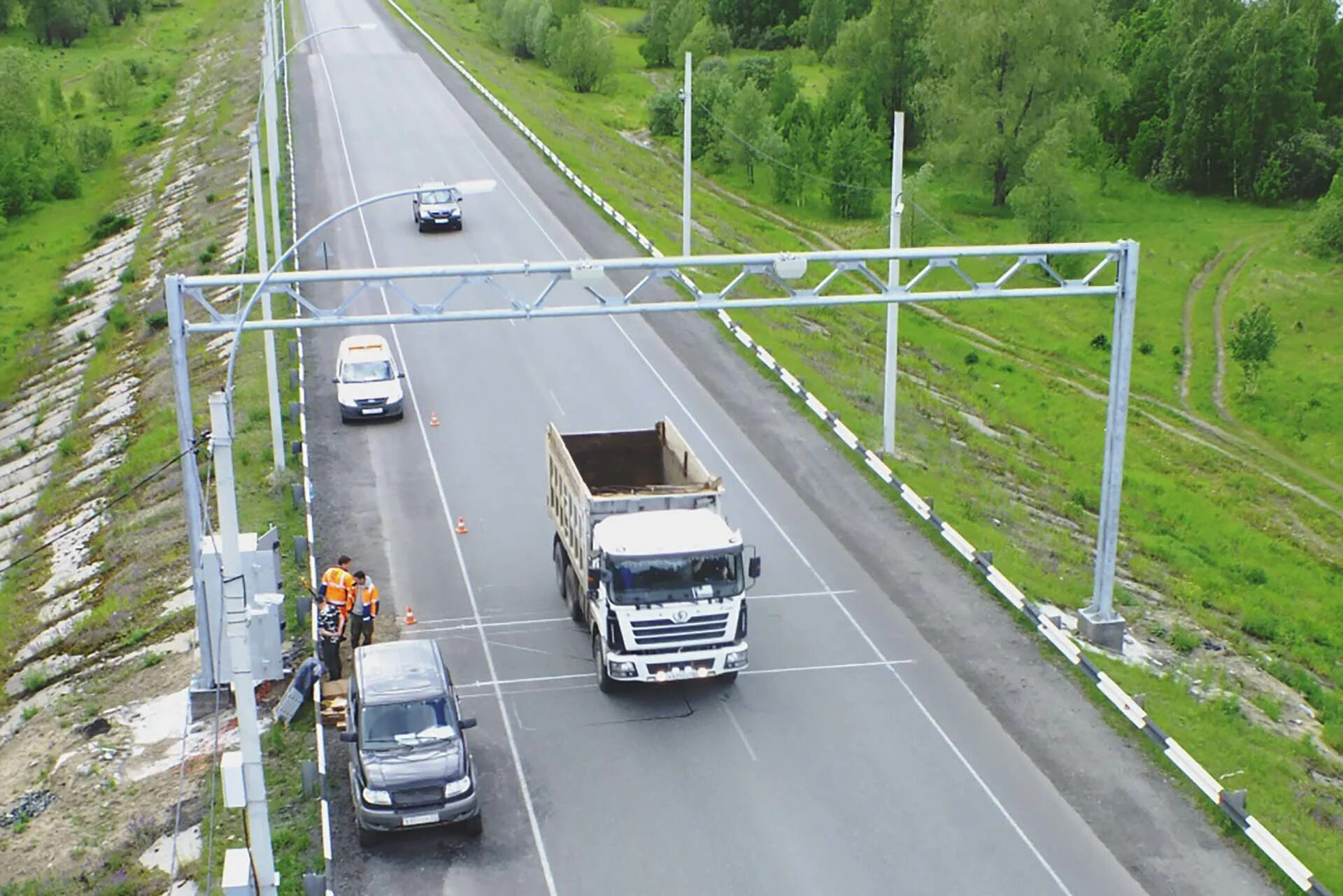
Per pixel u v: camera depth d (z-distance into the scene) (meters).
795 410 40.22
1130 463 50.41
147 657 28.56
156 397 46.91
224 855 21.16
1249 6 99.38
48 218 82.12
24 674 30.27
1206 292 72.56
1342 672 33.75
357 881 20.34
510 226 58.22
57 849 22.48
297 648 27.00
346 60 97.00
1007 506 38.00
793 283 63.50
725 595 24.36
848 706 25.34
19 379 56.97
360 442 37.56
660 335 46.53
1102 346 64.00
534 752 23.80
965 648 27.55
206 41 126.25
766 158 88.06
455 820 20.91
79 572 35.62
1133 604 33.31
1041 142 81.06
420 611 28.62
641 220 59.53
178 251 63.88
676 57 118.06
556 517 29.17
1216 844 21.64
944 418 46.34
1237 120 92.25
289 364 43.44
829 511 33.72
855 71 101.56
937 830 21.72
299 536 30.05
